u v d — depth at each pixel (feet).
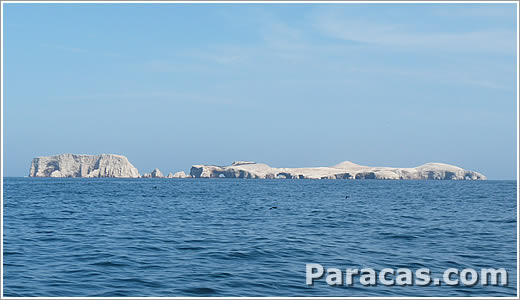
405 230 120.98
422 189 497.87
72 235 107.34
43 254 83.61
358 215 165.27
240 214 166.09
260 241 99.86
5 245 91.97
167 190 417.28
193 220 142.92
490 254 87.25
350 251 89.35
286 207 204.33
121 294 59.98
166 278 67.56
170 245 94.07
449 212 180.45
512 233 115.34
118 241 98.84
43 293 59.93
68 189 416.05
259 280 67.00
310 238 105.29
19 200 242.58
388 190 459.73
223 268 73.87
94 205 209.05
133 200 251.80
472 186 646.33
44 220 139.54
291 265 76.64
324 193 373.81
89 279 66.64
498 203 240.94
